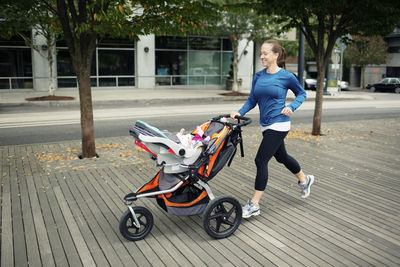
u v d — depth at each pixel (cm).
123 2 577
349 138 947
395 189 540
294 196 508
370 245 369
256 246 367
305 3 810
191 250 359
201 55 2688
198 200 381
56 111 1462
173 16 675
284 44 2897
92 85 2378
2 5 673
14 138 913
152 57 2502
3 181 565
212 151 371
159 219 430
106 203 479
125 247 364
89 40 669
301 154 758
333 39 929
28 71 2167
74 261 337
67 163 666
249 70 2823
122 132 1008
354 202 486
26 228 404
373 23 816
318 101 973
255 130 1056
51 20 760
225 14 2134
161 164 364
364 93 3069
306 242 375
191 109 1594
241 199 495
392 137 968
